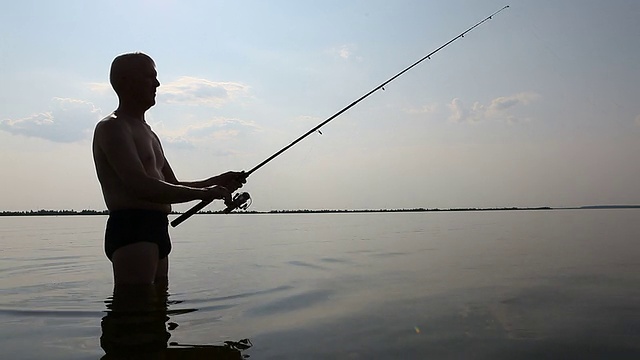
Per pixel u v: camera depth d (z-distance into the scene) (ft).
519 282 13.66
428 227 51.16
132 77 12.59
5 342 8.11
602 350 7.49
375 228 50.75
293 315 9.89
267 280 14.53
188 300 11.38
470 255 21.29
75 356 7.34
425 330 8.67
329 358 7.16
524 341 7.97
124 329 8.82
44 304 11.05
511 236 33.94
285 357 7.21
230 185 15.03
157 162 13.01
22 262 20.45
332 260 20.01
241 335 8.40
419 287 13.12
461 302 11.08
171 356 7.26
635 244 25.99
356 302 11.19
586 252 21.84
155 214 11.94
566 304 10.72
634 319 9.34
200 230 50.62
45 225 80.48
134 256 11.55
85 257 22.59
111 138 11.56
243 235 39.75
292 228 53.72
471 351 7.48
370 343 7.91
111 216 11.83
